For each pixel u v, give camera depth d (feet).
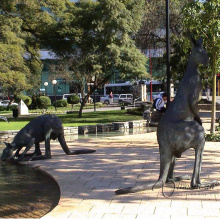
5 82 68.33
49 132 35.27
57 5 75.15
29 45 83.05
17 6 74.74
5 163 34.58
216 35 41.39
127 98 149.79
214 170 27.78
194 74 21.77
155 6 87.40
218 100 111.04
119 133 59.00
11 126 65.31
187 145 21.77
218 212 18.61
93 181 25.72
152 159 33.01
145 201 20.66
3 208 21.43
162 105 49.03
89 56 70.49
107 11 68.54
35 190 25.17
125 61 70.90
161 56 92.48
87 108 122.72
